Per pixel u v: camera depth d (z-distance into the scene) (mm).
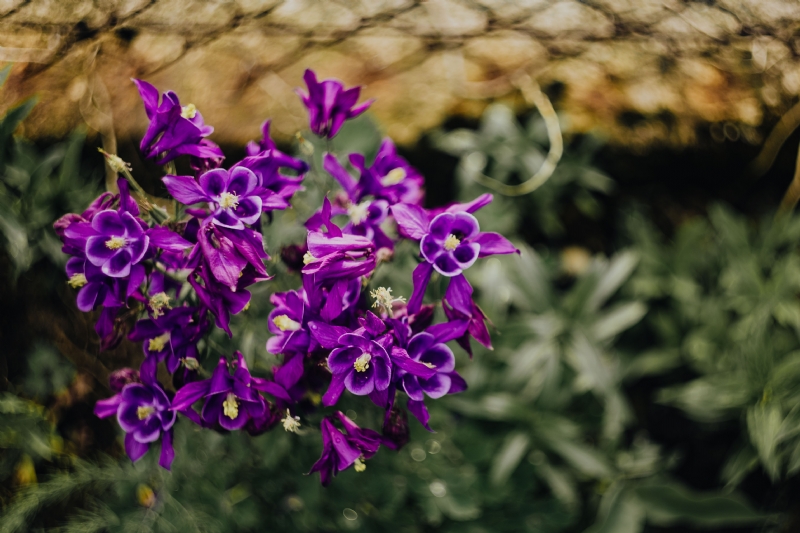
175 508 558
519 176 690
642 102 688
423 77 687
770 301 647
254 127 656
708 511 653
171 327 451
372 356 422
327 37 691
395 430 441
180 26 678
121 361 659
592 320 640
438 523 604
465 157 680
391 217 489
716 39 707
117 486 582
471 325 447
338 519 581
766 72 701
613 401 628
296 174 524
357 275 425
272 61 678
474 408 608
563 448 618
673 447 713
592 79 692
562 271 728
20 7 664
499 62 692
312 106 489
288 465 565
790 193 727
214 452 568
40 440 640
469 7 711
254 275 430
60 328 654
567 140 681
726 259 691
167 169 457
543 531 615
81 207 587
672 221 731
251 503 590
